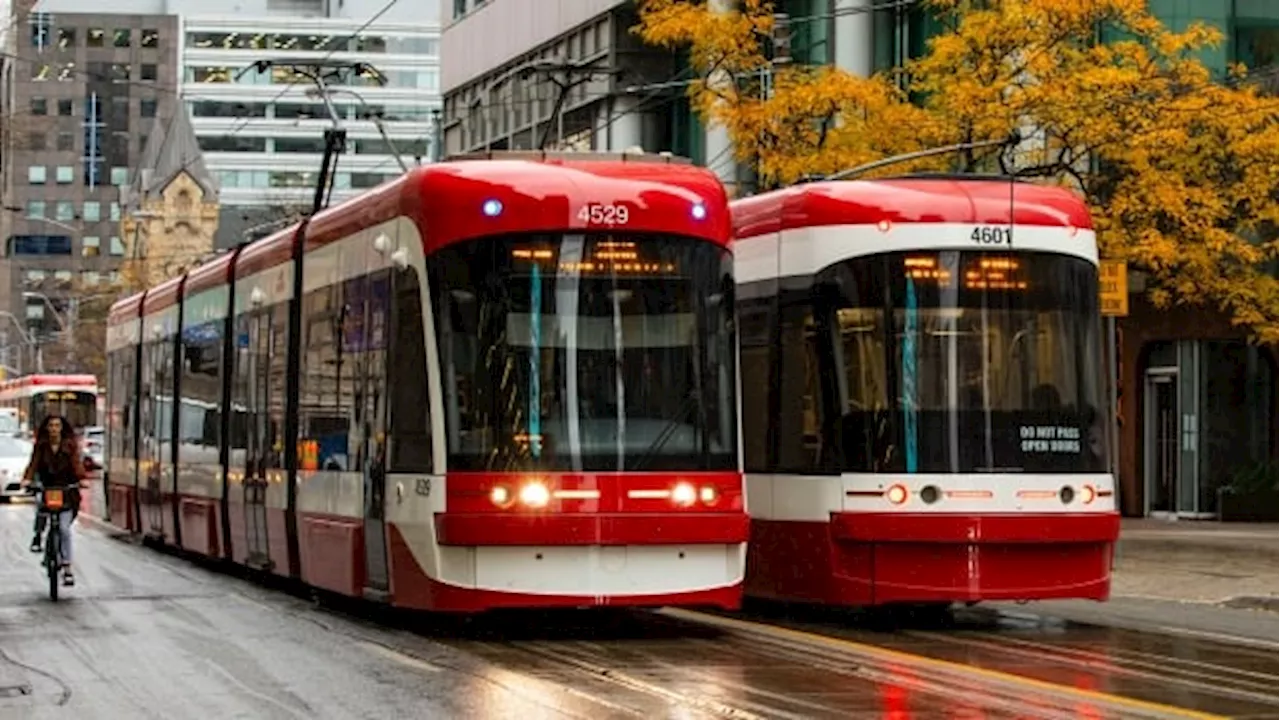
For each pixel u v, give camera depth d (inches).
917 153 1370.6
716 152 2394.2
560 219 829.8
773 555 938.7
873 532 879.7
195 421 1350.9
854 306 900.6
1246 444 1925.4
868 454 887.1
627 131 2765.7
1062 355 903.1
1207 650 823.7
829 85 1584.6
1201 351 1920.5
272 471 1104.2
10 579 1240.2
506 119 3225.9
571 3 2910.9
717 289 847.1
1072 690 669.3
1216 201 1475.1
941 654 797.9
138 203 7549.2
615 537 805.2
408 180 879.1
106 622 944.3
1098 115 1476.4
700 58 1642.5
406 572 845.2
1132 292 1647.4
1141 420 1967.3
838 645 823.1
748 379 971.3
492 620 946.7
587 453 811.4
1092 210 1473.9
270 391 1124.5
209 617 967.6
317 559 992.9
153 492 1505.9
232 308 1253.7
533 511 800.9
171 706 645.9
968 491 879.1
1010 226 903.1
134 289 5831.7
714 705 624.4
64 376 3619.6
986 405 887.7
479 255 827.4
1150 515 1963.6
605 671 719.7
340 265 978.7
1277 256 1654.8
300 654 794.8
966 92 1502.2
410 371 850.1
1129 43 1524.4
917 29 2160.4
